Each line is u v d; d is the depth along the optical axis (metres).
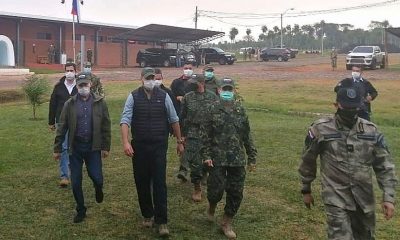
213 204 6.09
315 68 42.66
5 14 47.31
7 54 40.34
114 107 17.73
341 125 4.27
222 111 5.79
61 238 5.73
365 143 4.22
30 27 50.78
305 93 23.11
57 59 51.53
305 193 4.57
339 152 4.23
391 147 11.16
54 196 7.28
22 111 17.56
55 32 52.94
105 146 6.41
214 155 5.80
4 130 13.13
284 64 51.22
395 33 42.66
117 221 6.31
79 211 6.27
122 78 31.88
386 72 36.50
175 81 8.48
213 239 5.79
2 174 8.51
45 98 19.97
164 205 5.82
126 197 7.29
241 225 6.25
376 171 4.29
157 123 5.81
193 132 7.09
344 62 55.22
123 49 57.19
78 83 6.26
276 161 9.62
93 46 55.25
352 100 4.17
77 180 6.24
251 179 8.29
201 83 7.15
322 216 6.59
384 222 6.39
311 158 4.44
